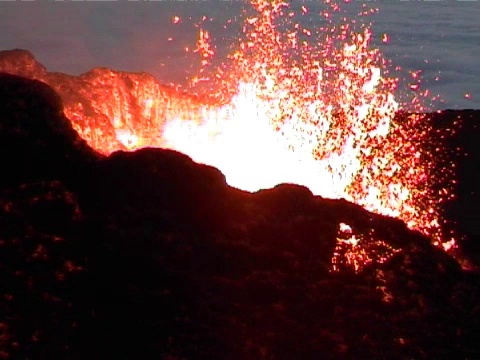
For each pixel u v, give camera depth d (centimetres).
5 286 421
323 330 425
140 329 410
